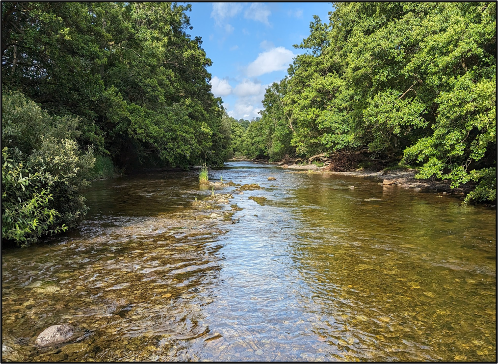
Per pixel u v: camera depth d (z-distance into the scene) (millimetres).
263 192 14703
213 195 12852
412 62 14328
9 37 11086
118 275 4777
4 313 3625
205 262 5387
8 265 5148
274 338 3197
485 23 10977
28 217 6035
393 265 5258
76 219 8266
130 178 21391
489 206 10500
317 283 4551
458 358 2871
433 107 16266
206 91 35688
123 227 7785
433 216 9094
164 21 27656
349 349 3014
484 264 5270
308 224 8250
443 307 3832
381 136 21125
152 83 22828
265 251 6004
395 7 19047
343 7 29812
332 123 28000
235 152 96688
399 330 3342
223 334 3256
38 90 14125
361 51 19594
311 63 36094
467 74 11102
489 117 9188
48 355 2885
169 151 25328
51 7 11633
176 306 3842
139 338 3168
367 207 10672
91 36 15391
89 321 3479
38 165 6195
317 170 30266
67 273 4832
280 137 51250
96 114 17453
